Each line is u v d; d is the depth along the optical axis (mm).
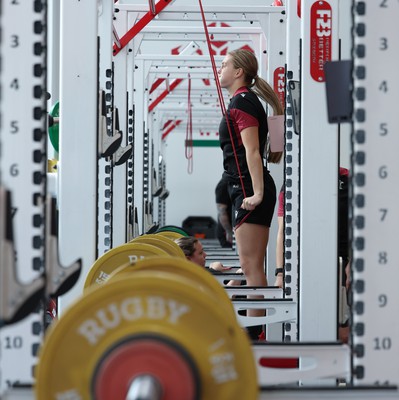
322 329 15312
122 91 27234
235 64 19328
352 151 8695
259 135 19109
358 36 8586
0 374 9188
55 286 9242
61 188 15391
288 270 18766
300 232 15406
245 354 6559
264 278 19000
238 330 6570
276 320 17312
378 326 8625
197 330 6605
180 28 32594
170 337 6504
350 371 8875
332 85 8867
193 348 6559
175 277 6695
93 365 6637
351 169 8742
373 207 8617
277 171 26250
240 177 19047
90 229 15359
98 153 15742
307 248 15328
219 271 25266
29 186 8961
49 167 19375
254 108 18656
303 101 15461
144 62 38906
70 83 15430
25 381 9188
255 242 18906
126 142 26906
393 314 8633
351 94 8758
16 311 7324
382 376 8641
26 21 8867
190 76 45188
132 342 6465
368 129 8602
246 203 18297
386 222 8625
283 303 17281
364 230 8609
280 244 22016
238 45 48438
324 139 15367
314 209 15328
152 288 6648
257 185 18297
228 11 27922
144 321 6641
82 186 15391
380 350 8633
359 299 8609
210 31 32656
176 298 6625
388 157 8617
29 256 8977
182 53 41188
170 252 17312
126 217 26141
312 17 15703
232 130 19031
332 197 15320
